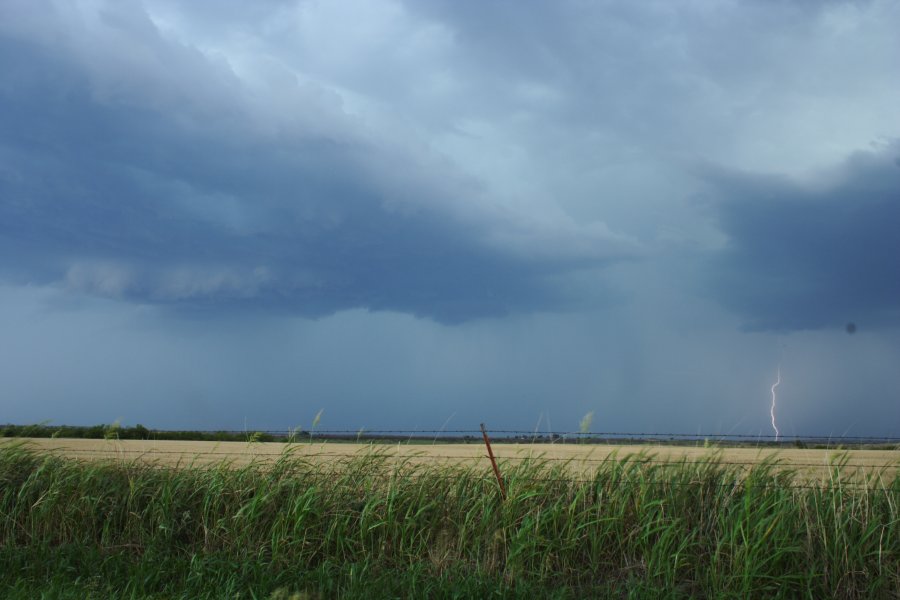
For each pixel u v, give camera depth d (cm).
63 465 1023
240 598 715
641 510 799
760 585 708
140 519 917
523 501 842
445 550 806
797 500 788
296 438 982
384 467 948
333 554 855
